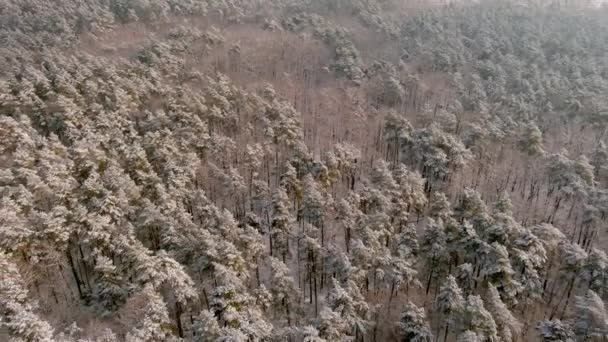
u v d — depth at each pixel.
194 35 100.38
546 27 114.88
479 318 39.22
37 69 75.38
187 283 40.62
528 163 70.50
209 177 61.69
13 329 32.88
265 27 115.88
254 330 37.25
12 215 40.97
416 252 50.09
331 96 88.75
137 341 33.91
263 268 53.00
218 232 47.50
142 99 72.88
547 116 80.75
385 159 73.62
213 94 73.75
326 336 37.66
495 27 112.19
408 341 41.75
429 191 65.50
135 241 42.50
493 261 44.81
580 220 62.06
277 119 70.81
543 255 46.44
